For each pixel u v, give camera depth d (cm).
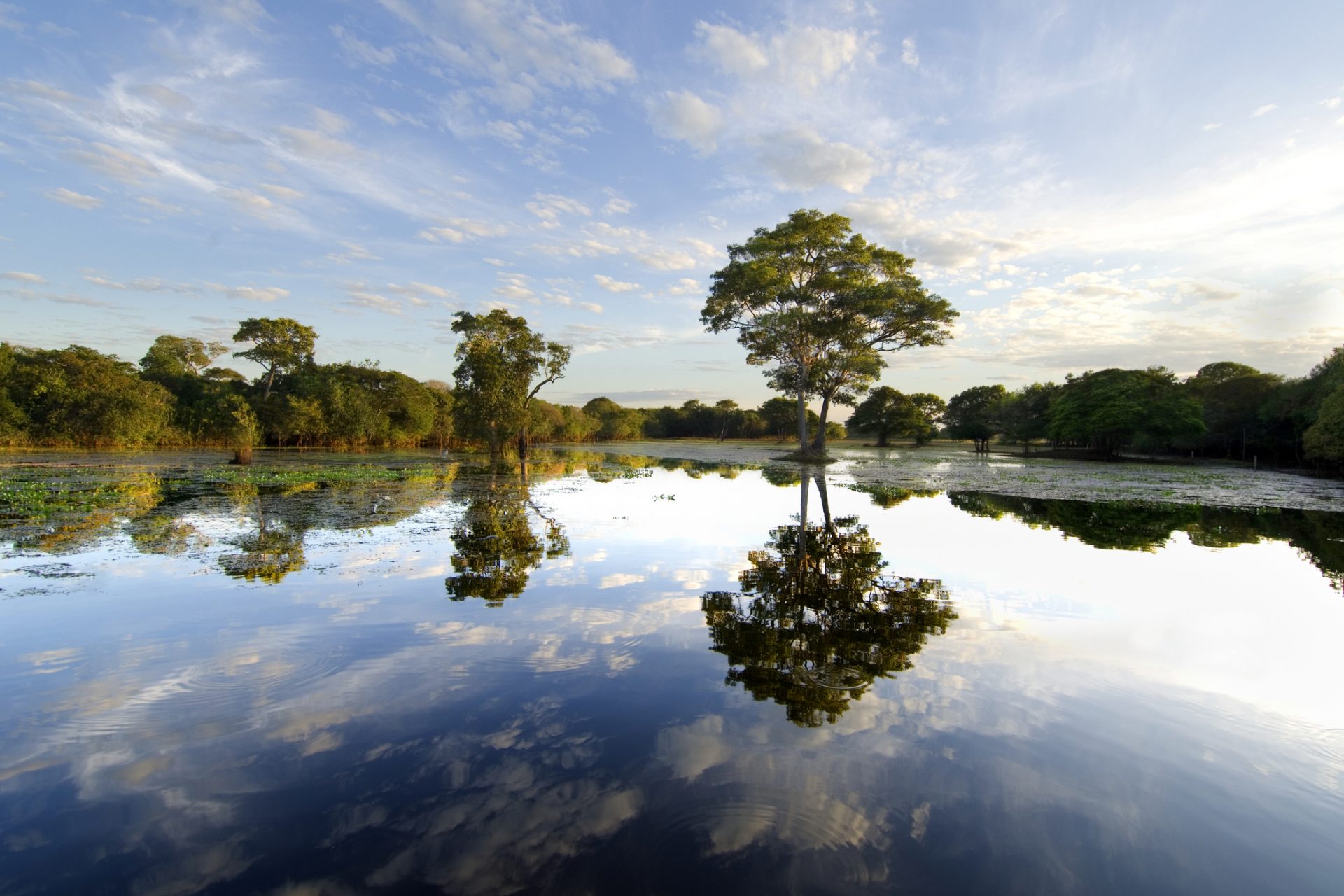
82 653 506
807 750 366
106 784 323
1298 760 367
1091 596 730
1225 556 966
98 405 3588
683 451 5503
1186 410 4025
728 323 4141
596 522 1256
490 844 277
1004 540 1089
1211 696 457
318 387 4606
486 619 609
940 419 8094
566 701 428
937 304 3609
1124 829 299
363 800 310
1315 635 595
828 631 589
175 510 1325
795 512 1449
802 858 271
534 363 3662
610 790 322
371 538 1041
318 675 468
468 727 388
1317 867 274
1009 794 327
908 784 333
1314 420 3203
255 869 261
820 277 3628
